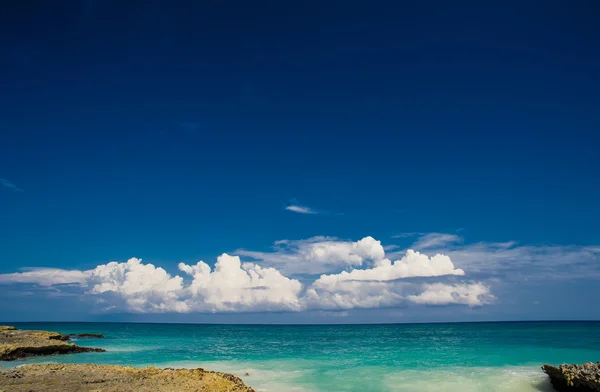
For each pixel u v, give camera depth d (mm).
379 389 29484
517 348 55438
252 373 36281
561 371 27891
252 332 141750
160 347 63625
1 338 50906
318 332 140500
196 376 26438
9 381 24688
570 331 108188
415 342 73312
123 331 139875
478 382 31484
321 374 35500
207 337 100125
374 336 103062
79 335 82500
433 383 31312
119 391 22391
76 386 23484
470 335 94812
